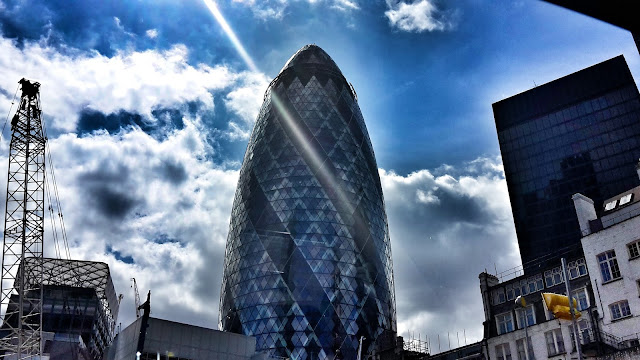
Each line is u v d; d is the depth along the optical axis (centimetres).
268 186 15000
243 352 8894
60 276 14288
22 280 9162
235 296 14300
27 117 9275
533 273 7238
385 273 15088
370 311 14112
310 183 14838
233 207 15838
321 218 14488
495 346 7056
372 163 16300
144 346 8012
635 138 17138
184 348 8356
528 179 18425
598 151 17550
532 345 6625
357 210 15025
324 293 13712
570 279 6806
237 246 14888
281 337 13288
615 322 5700
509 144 19212
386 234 15812
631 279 5659
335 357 13150
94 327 14025
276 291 13762
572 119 18388
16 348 9444
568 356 6209
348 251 14400
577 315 4509
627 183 16775
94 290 14350
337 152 15462
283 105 16125
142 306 8194
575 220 17138
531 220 17900
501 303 7475
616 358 5062
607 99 18000
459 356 7581
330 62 17150
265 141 15775
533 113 19162
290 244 14175
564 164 18000
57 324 13638
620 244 5847
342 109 16275
